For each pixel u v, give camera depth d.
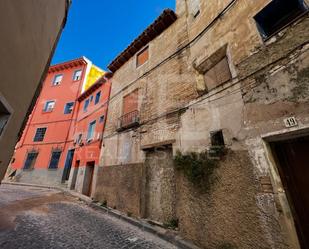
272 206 2.71
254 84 3.43
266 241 2.68
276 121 2.90
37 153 15.35
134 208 5.86
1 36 1.77
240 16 4.13
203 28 5.48
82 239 3.98
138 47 9.41
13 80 2.35
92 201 8.07
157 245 3.88
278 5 3.41
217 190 3.64
